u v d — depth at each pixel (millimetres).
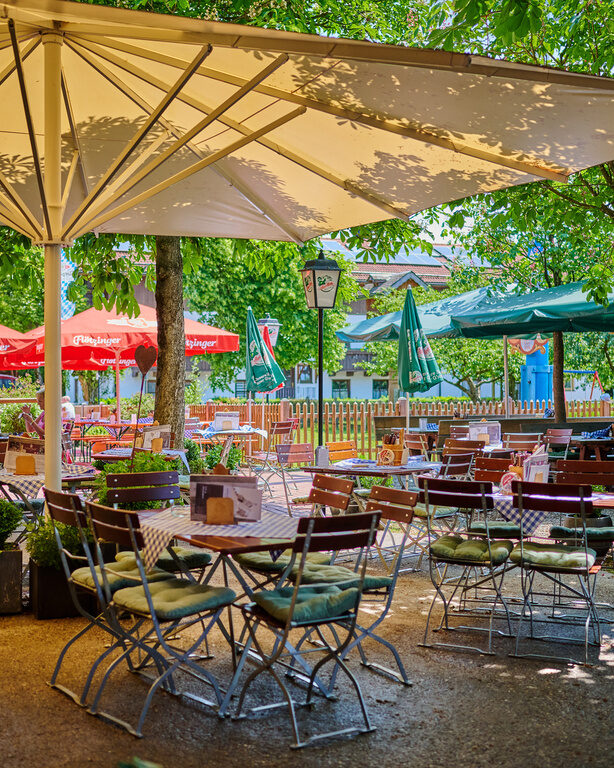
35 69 6422
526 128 5957
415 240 13227
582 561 5875
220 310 25766
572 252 15164
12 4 4434
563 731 4453
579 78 4977
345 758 4137
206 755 4164
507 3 6988
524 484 5910
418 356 12750
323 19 11789
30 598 6793
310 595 4895
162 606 4699
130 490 6234
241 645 5594
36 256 21562
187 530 4914
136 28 5051
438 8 9609
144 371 9773
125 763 2014
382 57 4758
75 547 6555
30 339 14719
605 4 9336
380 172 7375
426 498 6336
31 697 4934
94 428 19281
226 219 9156
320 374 10086
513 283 17109
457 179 7246
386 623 6531
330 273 9984
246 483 5270
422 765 4059
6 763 4051
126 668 5473
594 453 13086
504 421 14734
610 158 6355
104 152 7883
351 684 5211
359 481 10273
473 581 7906
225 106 5520
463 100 5652
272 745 4293
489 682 5223
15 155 7707
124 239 12141
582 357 24828
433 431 13555
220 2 10625
